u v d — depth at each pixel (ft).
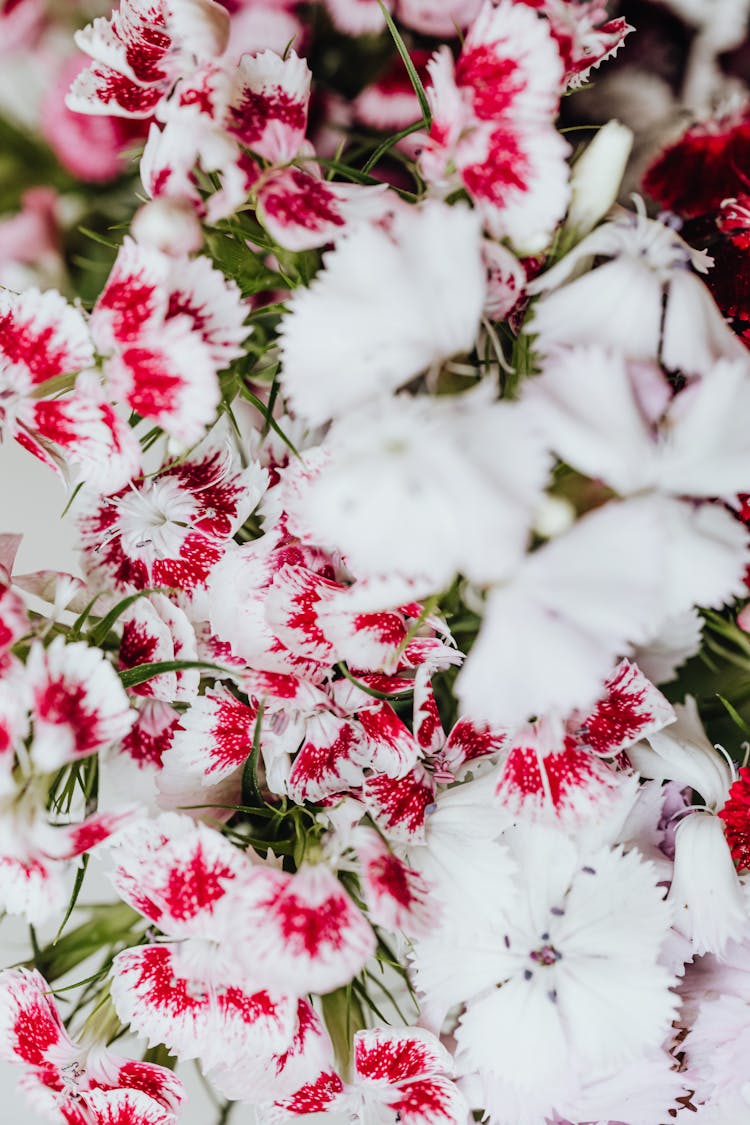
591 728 0.76
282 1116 0.79
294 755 0.76
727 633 0.80
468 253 0.65
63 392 0.71
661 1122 0.79
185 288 0.68
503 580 0.64
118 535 0.78
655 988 0.76
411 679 0.75
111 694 0.69
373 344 0.65
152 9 0.72
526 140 0.67
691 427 0.65
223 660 0.78
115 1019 0.79
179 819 0.72
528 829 0.77
